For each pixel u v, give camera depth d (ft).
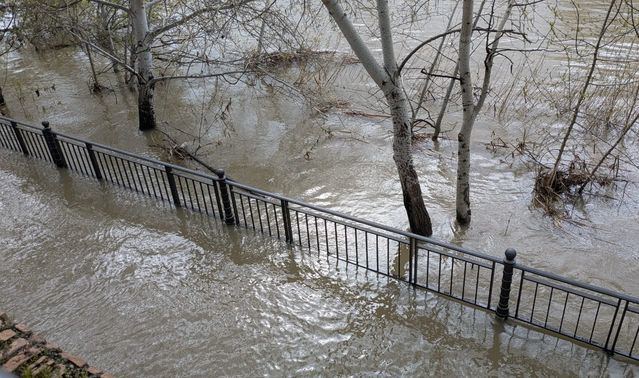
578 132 35.01
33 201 27.96
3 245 24.04
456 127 37.27
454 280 21.38
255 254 22.97
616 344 17.84
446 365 17.08
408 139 22.48
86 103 44.98
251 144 36.19
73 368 15.44
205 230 24.84
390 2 60.49
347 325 18.85
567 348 17.51
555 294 20.38
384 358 17.43
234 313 19.48
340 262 22.35
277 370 17.03
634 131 33.65
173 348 17.92
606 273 21.81
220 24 40.11
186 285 21.03
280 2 57.00
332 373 16.89
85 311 19.71
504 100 38.73
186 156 34.35
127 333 18.60
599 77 39.09
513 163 31.63
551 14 55.31
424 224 23.88
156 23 45.78
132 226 25.30
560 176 28.19
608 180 28.48
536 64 46.16
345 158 33.30
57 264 22.52
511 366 16.93
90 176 30.42
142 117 38.50
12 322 17.49
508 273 17.49
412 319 19.06
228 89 46.73
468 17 19.74
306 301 20.06
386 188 29.17
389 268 22.03
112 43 43.47
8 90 48.67
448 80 43.21
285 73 46.91
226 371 17.01
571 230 24.85
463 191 24.32
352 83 46.73
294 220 26.08
